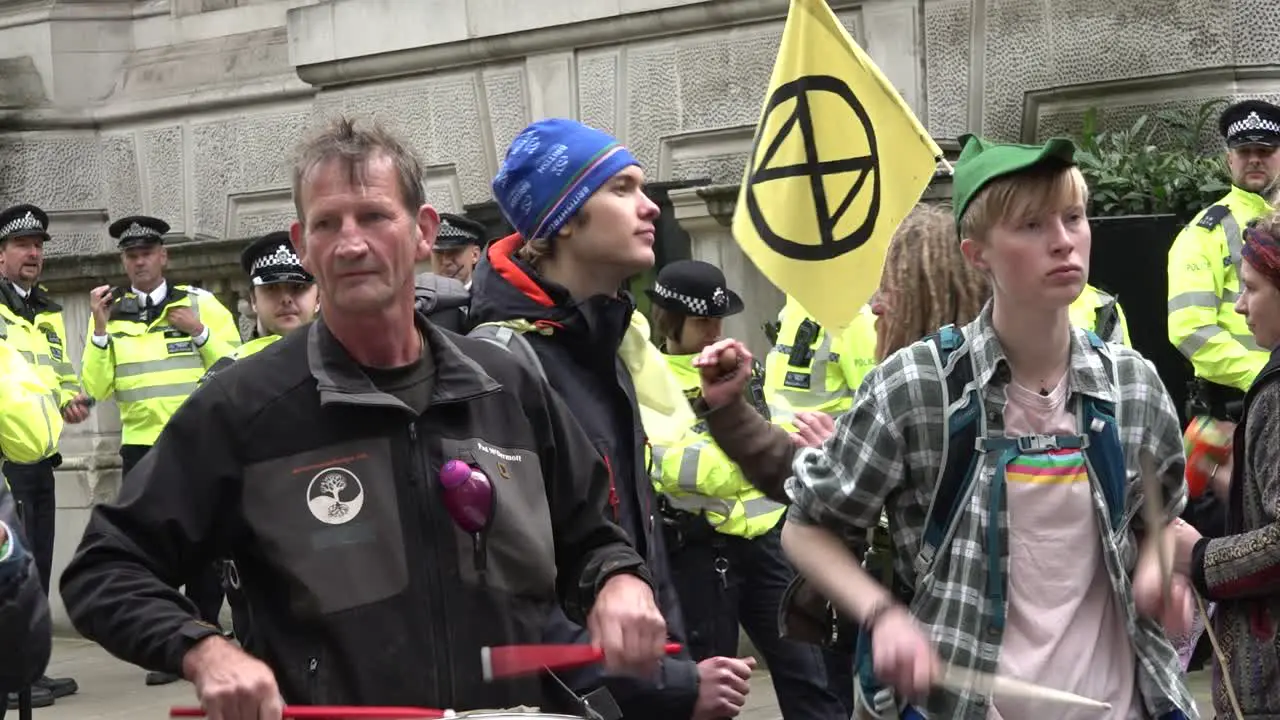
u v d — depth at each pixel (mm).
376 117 3670
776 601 5969
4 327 9156
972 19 9219
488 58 10820
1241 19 8562
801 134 4688
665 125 10055
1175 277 7344
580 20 10297
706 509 5805
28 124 13477
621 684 3502
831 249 4645
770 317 8656
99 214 13594
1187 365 7699
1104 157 8445
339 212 3053
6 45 13758
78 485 10875
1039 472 3281
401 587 3006
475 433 3133
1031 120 9094
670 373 4352
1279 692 3795
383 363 3098
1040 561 3281
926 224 3955
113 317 9781
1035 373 3322
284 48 12570
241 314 10711
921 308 3902
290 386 3051
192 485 3018
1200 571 3777
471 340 3262
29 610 3344
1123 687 3305
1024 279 3236
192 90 12961
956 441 3297
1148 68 8758
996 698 3252
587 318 3951
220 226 12859
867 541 3631
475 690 3033
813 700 6020
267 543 2998
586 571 3227
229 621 9984
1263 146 7285
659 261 9391
